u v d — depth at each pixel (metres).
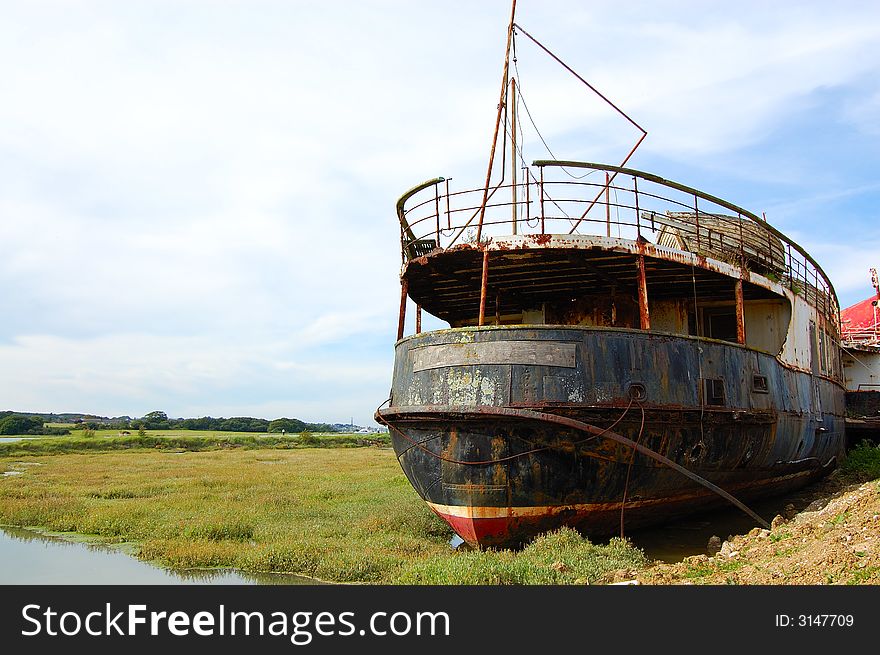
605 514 11.20
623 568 8.95
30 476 26.66
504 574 8.66
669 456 11.39
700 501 13.01
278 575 10.39
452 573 8.78
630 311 15.48
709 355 12.33
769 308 16.28
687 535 12.68
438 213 12.58
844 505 10.41
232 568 10.87
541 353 10.65
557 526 11.00
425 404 11.25
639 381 11.04
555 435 10.47
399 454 12.33
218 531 13.21
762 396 13.80
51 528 14.91
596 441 10.62
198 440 61.59
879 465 18.39
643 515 11.82
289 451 54.38
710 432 12.05
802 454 16.39
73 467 31.98
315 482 23.52
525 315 16.70
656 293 15.27
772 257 15.37
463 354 10.98
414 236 14.11
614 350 10.95
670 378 11.45
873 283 29.36
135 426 111.38
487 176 13.04
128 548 12.87
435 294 15.50
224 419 130.00
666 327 15.69
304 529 13.59
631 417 10.83
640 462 11.05
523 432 10.45
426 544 12.15
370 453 50.41
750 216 14.42
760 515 14.72
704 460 12.10
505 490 10.61
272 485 22.34
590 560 9.30
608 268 13.11
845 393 23.66
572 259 12.30
